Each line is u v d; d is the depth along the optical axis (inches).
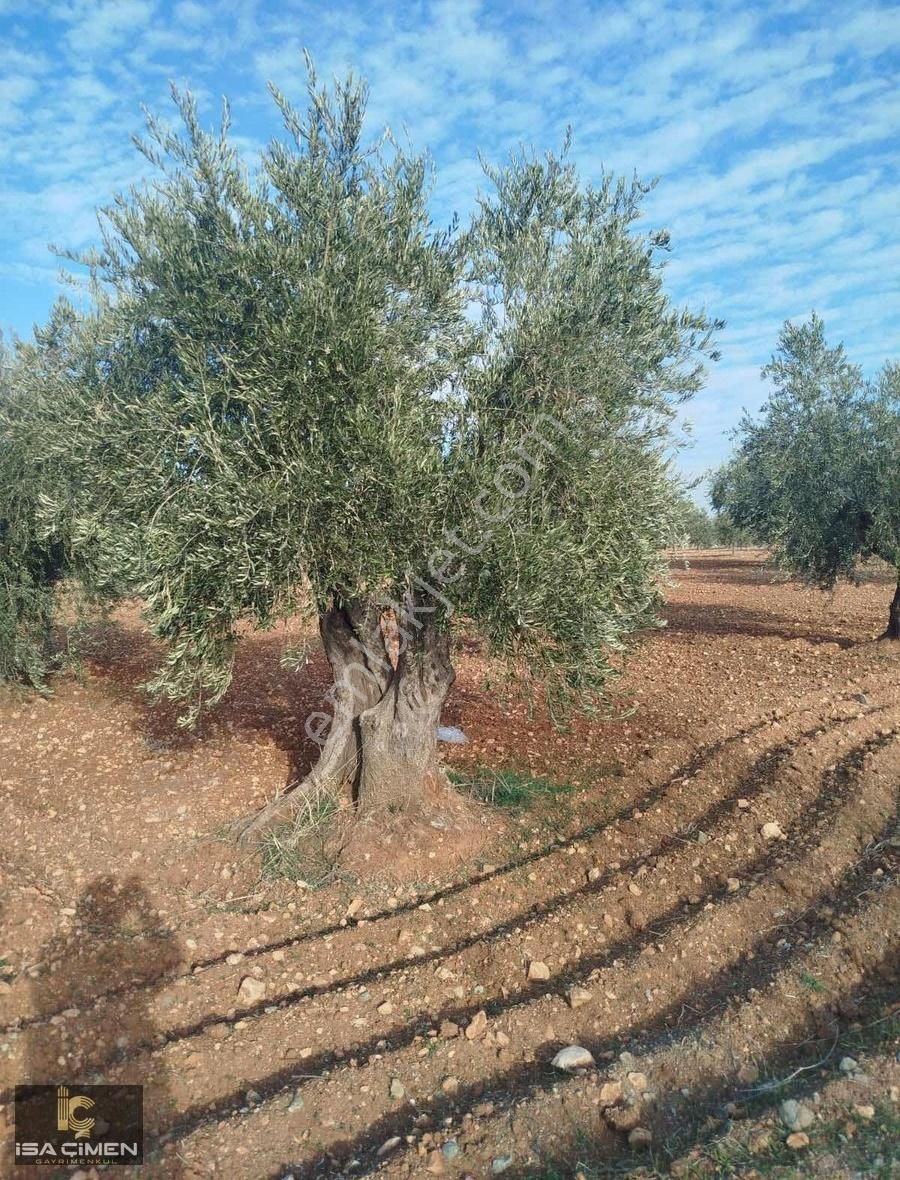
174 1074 182.4
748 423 601.0
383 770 288.8
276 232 226.2
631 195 262.2
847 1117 157.6
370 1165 158.1
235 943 238.7
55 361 326.3
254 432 212.2
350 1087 177.6
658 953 222.5
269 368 214.5
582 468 230.7
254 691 493.4
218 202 227.5
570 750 379.6
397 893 266.2
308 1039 196.7
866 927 219.8
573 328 233.0
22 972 211.6
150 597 213.9
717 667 561.3
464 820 297.7
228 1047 191.0
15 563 439.8
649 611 280.8
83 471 250.5
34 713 455.5
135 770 361.1
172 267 226.8
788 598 945.5
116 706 464.4
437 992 214.8
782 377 577.0
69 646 496.1
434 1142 161.2
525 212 261.6
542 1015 200.8
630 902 251.6
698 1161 150.2
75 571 444.8
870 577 640.4
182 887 265.6
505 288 247.4
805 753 349.4
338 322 210.2
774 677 521.0
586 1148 159.3
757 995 199.2
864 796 300.7
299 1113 170.4
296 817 291.4
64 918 237.1
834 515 568.1
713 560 1644.9
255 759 370.0
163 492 221.8
